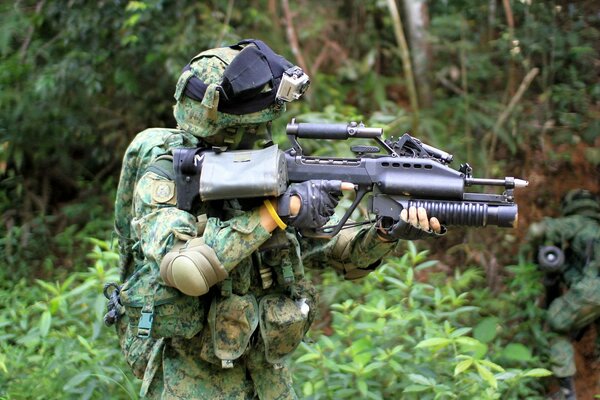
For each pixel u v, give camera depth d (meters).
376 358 3.47
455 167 5.58
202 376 2.67
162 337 2.53
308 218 2.43
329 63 7.01
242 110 2.51
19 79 6.01
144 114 6.38
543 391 4.42
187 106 2.57
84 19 5.92
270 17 6.55
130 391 3.49
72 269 5.90
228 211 2.58
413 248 4.32
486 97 5.95
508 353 4.11
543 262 4.52
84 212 6.43
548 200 5.50
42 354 3.89
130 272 3.06
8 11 6.07
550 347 4.50
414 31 6.29
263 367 2.74
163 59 5.89
